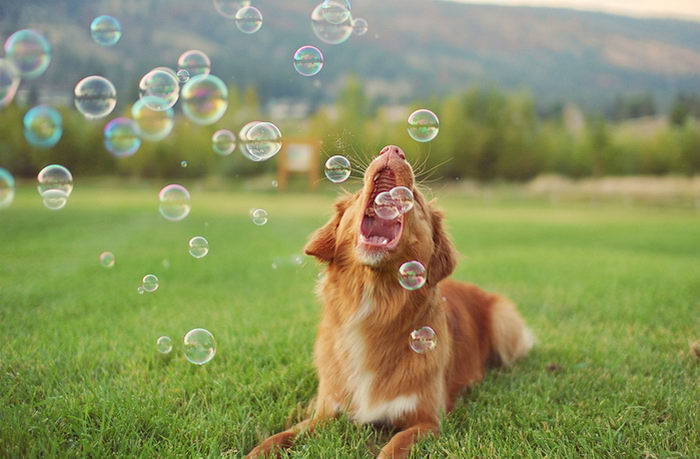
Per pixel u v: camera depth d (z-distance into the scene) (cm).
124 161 3173
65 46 5534
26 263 708
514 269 755
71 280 610
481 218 1717
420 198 305
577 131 4341
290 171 3397
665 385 336
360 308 293
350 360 292
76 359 358
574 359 395
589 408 304
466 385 350
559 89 10100
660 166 3709
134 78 4625
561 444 255
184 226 1245
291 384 338
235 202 2147
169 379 333
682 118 4122
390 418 289
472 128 3894
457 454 249
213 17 10231
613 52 13912
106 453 239
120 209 1592
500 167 3812
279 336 425
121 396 294
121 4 9419
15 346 381
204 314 491
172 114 527
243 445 260
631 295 588
